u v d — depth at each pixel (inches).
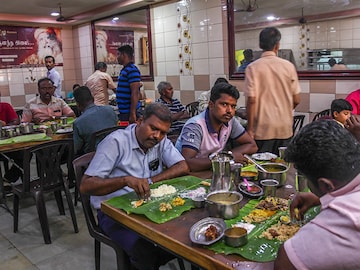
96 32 257.0
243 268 38.7
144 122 67.5
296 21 152.8
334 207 32.6
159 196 60.0
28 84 264.8
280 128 108.1
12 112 163.5
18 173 137.6
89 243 104.0
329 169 33.2
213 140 83.9
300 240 33.2
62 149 109.0
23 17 251.3
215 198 54.7
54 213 125.3
